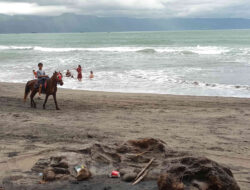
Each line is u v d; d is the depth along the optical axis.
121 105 14.16
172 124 10.20
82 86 21.66
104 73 26.78
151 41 86.06
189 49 51.97
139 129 9.34
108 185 4.28
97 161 4.96
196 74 24.80
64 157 4.99
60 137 7.95
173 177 4.05
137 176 4.43
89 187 4.26
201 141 8.09
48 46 75.31
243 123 10.52
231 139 8.39
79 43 86.44
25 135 8.13
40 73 12.90
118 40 99.94
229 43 67.62
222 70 26.47
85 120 10.59
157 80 22.72
